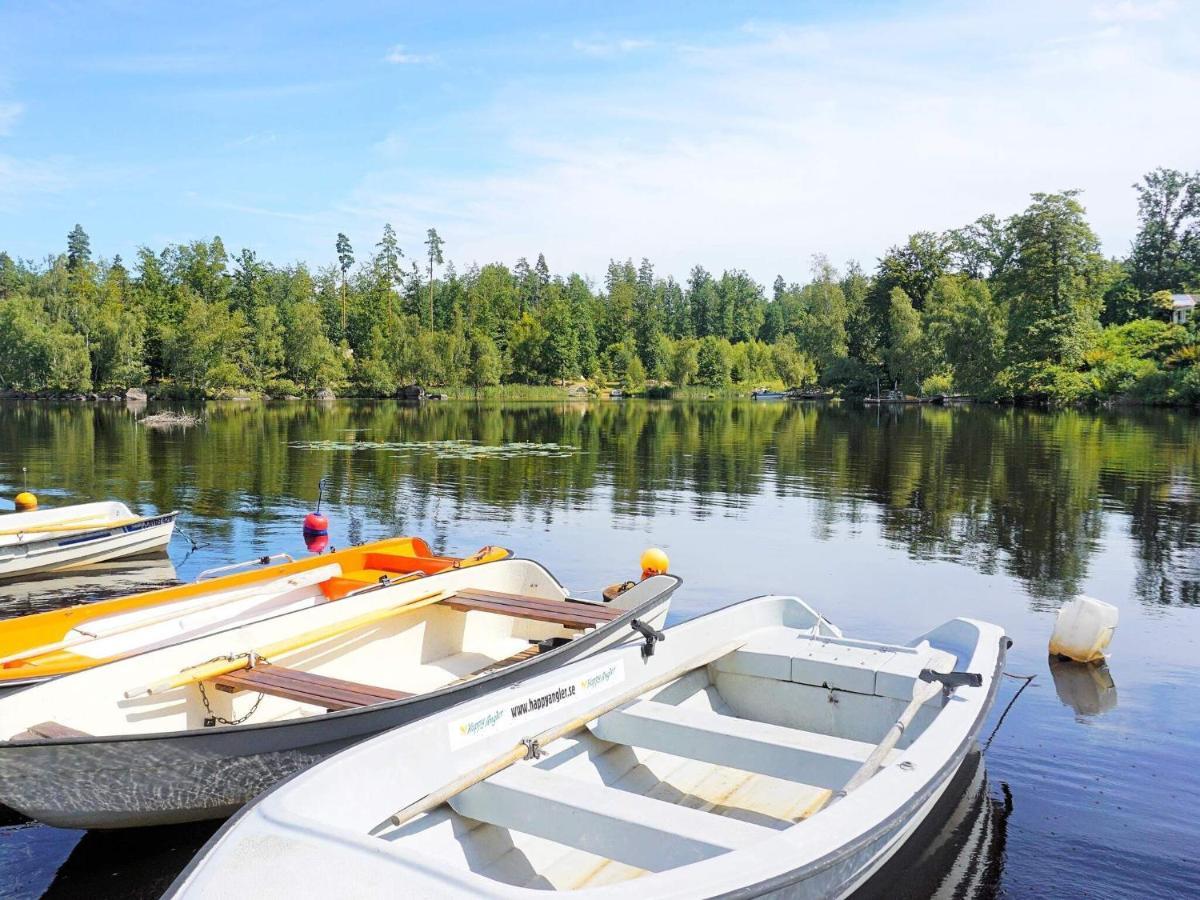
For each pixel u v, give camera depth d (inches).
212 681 214.7
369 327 3890.3
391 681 268.2
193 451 1047.6
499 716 170.1
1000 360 2448.3
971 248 3312.0
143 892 173.2
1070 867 180.2
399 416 1964.8
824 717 218.2
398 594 265.1
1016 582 425.7
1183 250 3225.9
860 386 3105.3
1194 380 2090.3
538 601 279.9
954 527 574.9
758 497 705.0
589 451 1091.9
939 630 242.5
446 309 4254.4
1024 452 1090.1
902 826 143.6
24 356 2714.1
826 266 3543.3
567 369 3961.6
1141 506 663.1
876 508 652.1
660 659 214.4
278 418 1838.1
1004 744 241.0
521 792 148.6
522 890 107.6
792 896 121.5
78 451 1035.3
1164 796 211.3
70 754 167.9
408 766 151.6
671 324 5132.9
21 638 223.0
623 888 110.3
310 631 237.8
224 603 266.5
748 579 429.1
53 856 186.2
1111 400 2250.2
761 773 172.2
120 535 461.4
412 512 613.3
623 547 501.4
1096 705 269.7
